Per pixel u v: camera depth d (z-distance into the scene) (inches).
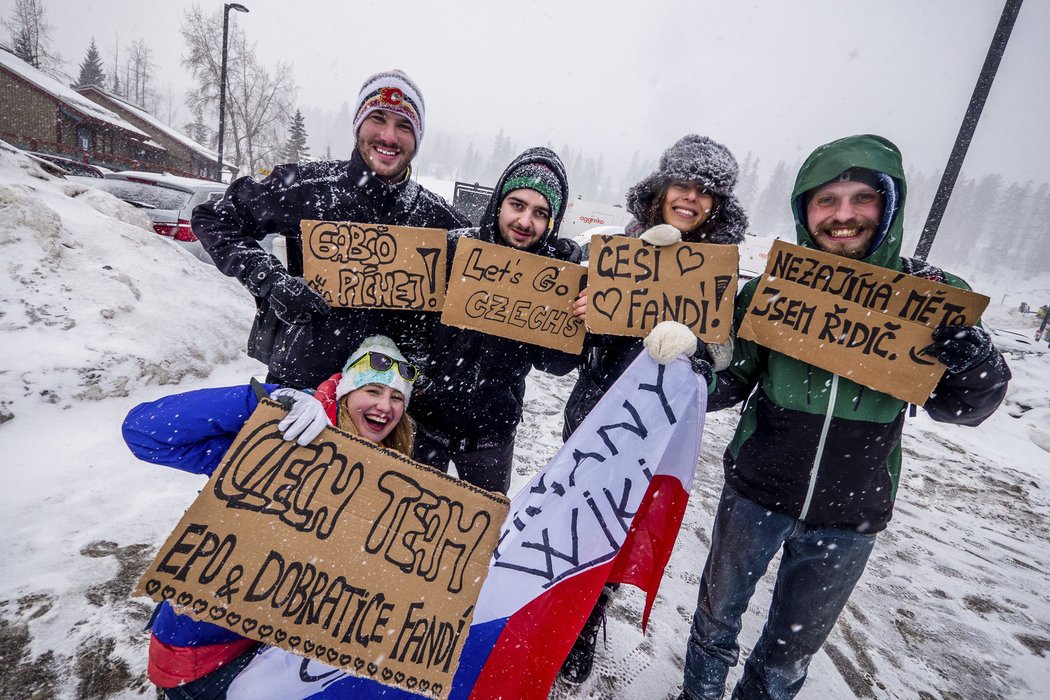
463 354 81.5
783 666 71.0
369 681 59.4
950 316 61.9
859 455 65.2
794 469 66.5
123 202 227.0
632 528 71.7
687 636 100.4
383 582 58.1
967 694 99.9
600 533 63.2
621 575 72.0
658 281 72.1
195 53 1493.6
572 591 62.6
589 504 63.2
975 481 235.9
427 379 82.7
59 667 68.2
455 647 59.0
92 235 180.2
